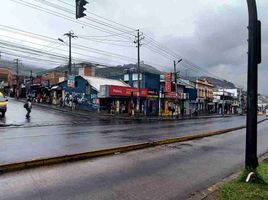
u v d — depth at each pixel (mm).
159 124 29984
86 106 46656
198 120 43750
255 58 7402
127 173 8844
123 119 36906
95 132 19484
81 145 13500
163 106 56000
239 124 35500
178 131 22469
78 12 13305
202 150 13742
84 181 7777
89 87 46469
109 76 61031
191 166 10234
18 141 14234
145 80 51938
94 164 9758
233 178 8445
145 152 12461
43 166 9094
